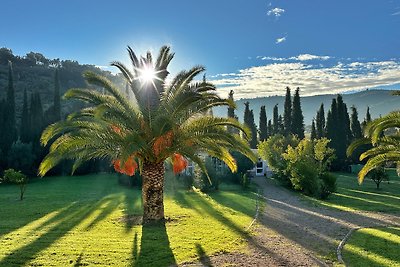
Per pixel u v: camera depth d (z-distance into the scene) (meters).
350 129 64.62
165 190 31.97
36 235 14.54
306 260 11.50
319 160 39.28
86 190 33.00
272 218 18.97
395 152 20.23
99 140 15.89
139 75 16.77
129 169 17.22
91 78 16.23
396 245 13.41
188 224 16.69
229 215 19.34
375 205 24.98
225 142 17.56
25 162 44.09
